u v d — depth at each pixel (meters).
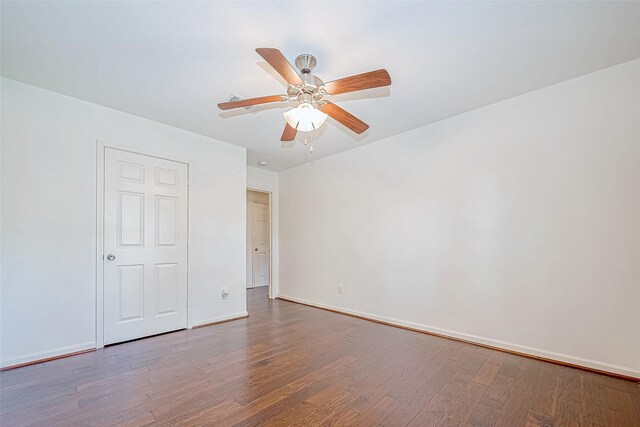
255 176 5.12
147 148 3.18
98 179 2.85
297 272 4.97
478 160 2.95
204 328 3.47
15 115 2.44
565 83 2.47
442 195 3.22
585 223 2.37
